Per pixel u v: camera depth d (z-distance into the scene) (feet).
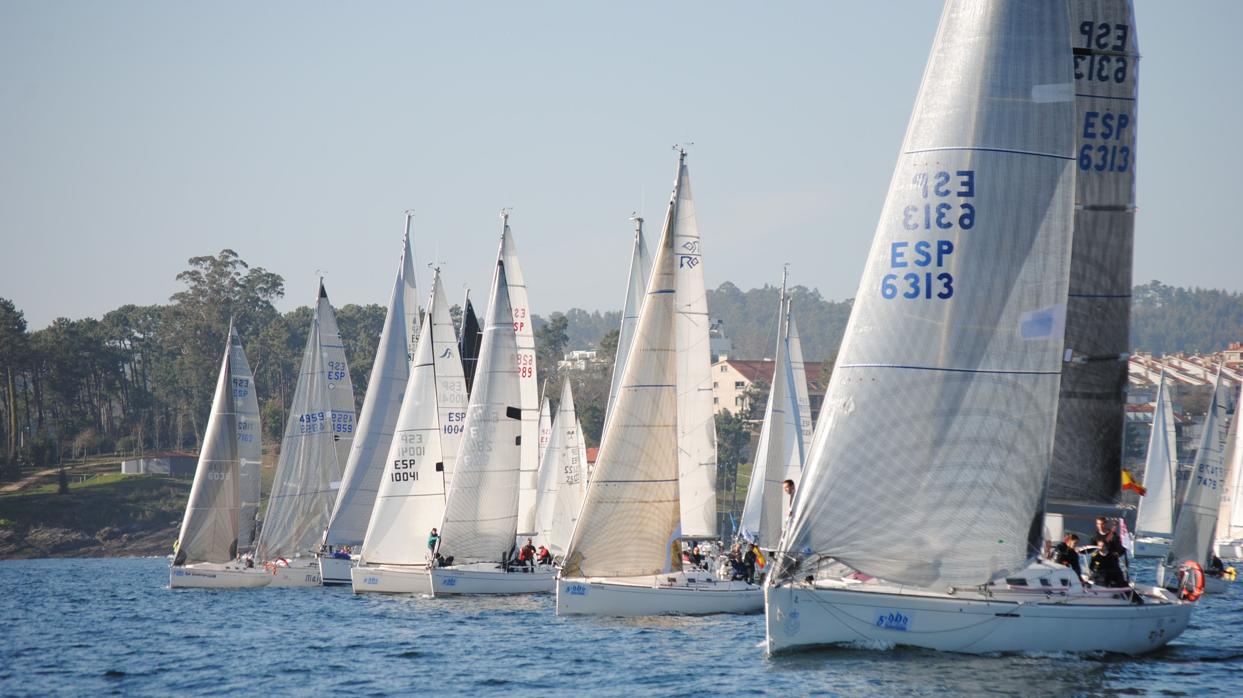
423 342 651.25
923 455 342.03
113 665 410.52
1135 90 388.78
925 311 344.49
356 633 480.64
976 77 348.18
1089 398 384.27
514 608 549.95
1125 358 387.34
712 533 562.66
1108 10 387.96
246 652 434.30
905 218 349.41
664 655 392.27
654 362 483.51
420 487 644.27
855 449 345.72
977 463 341.21
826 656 344.28
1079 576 355.97
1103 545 368.48
